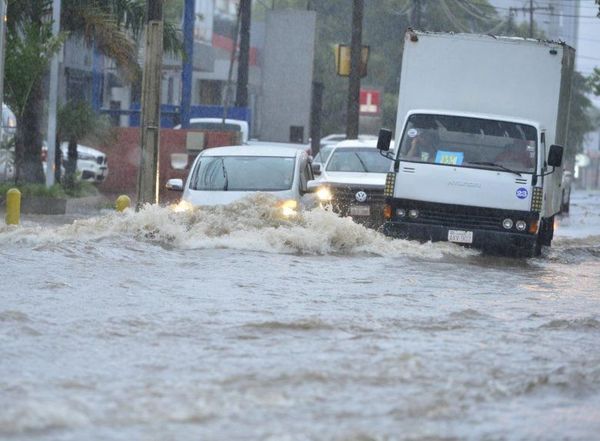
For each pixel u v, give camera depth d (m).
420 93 45.38
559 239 56.00
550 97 44.94
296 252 39.47
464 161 43.09
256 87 131.88
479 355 21.33
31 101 64.06
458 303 28.80
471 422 16.45
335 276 33.41
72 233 39.53
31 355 20.34
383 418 16.50
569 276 37.81
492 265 39.94
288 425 15.92
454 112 43.91
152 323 23.80
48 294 27.42
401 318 25.52
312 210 41.25
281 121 105.31
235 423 15.95
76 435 15.09
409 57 45.47
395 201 43.19
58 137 66.50
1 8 52.59
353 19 81.44
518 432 15.98
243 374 19.06
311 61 104.62
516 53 45.00
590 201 131.88
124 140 78.25
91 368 19.39
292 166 44.41
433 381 18.95
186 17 78.06
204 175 44.03
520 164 43.03
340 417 16.48
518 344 22.73
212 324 23.88
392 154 44.56
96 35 64.06
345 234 40.50
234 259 36.31
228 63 125.31
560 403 17.89
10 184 60.47
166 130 74.25
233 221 40.72
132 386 18.06
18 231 39.19
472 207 42.69
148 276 31.52
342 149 52.28
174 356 20.53
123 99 100.69
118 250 36.91
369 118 106.12
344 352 21.16
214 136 74.19
